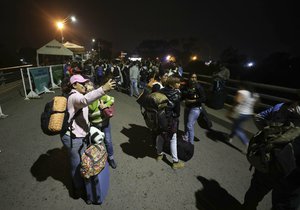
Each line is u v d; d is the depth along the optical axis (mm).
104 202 3273
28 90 13242
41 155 4746
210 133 6062
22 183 3748
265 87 7352
